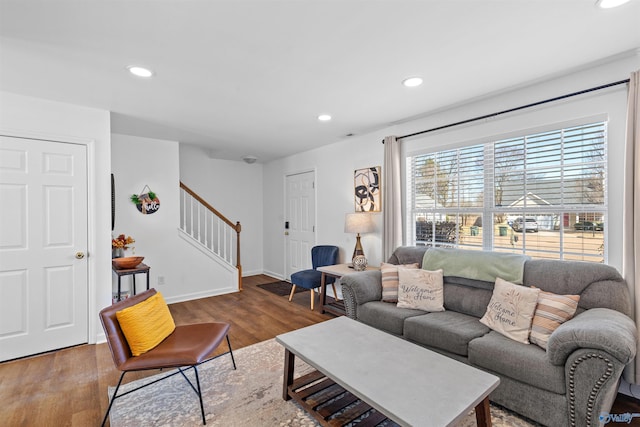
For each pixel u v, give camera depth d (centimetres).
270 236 607
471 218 298
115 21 162
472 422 179
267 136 414
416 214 350
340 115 326
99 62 208
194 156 542
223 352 271
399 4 152
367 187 394
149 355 186
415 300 269
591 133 225
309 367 242
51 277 275
